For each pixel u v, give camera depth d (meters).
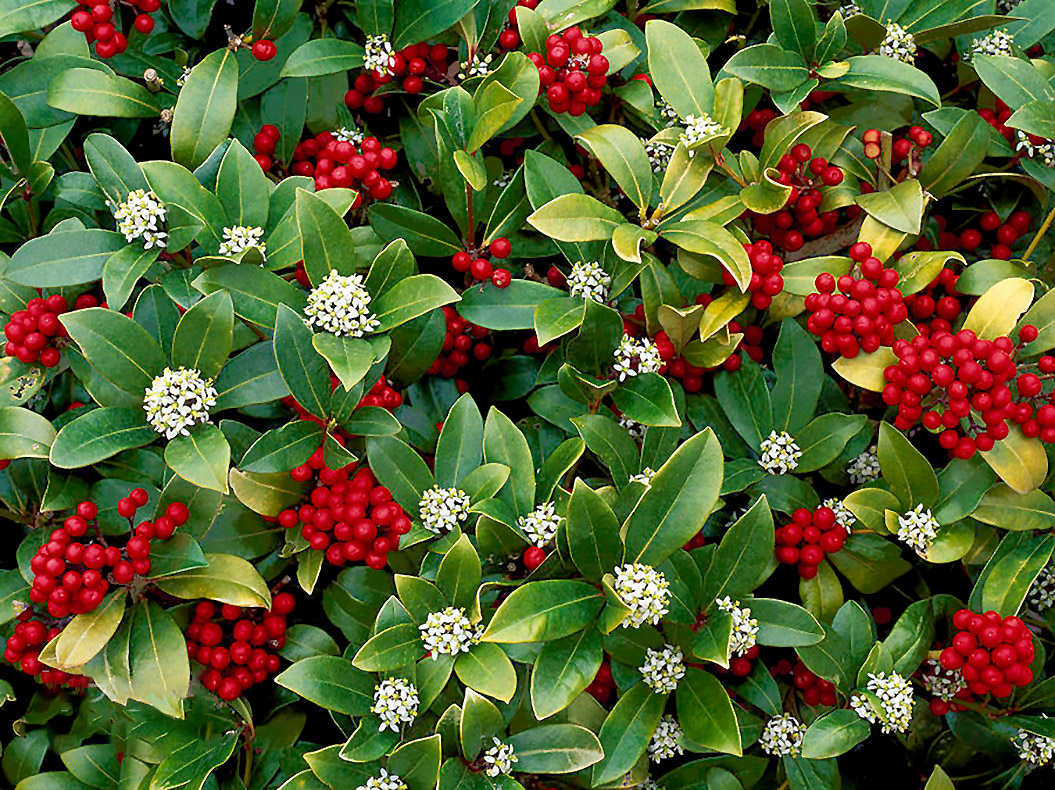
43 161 0.87
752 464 0.87
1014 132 0.92
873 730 0.93
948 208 0.96
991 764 0.92
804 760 0.86
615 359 0.85
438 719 0.82
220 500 0.82
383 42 0.88
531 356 0.91
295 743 0.87
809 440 0.87
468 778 0.79
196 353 0.80
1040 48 0.98
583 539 0.79
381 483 0.82
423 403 0.90
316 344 0.77
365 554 0.82
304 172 0.90
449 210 0.88
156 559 0.81
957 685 0.87
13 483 0.86
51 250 0.82
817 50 0.88
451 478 0.83
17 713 0.92
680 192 0.87
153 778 0.82
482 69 0.90
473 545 0.84
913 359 0.81
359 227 0.88
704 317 0.85
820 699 0.88
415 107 0.92
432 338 0.86
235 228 0.82
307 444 0.80
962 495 0.84
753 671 0.86
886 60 0.88
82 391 0.88
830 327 0.84
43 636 0.82
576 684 0.78
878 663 0.84
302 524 0.83
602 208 0.85
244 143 0.92
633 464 0.84
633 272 0.86
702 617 0.83
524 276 0.90
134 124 0.91
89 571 0.79
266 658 0.84
